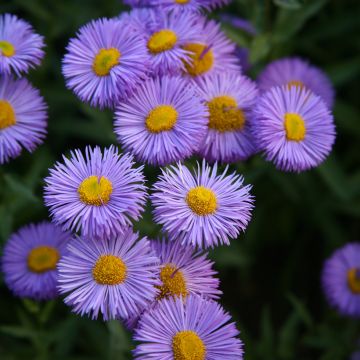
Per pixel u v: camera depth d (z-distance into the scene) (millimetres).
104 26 537
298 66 611
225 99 545
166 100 527
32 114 561
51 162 645
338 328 640
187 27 547
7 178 569
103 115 607
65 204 499
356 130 667
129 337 549
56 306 627
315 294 685
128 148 524
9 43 549
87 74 537
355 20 681
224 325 502
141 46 531
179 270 508
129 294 493
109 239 498
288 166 531
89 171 503
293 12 625
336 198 667
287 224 685
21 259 558
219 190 505
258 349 613
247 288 687
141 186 497
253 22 626
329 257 661
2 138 554
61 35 705
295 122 532
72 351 643
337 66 661
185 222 495
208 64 559
